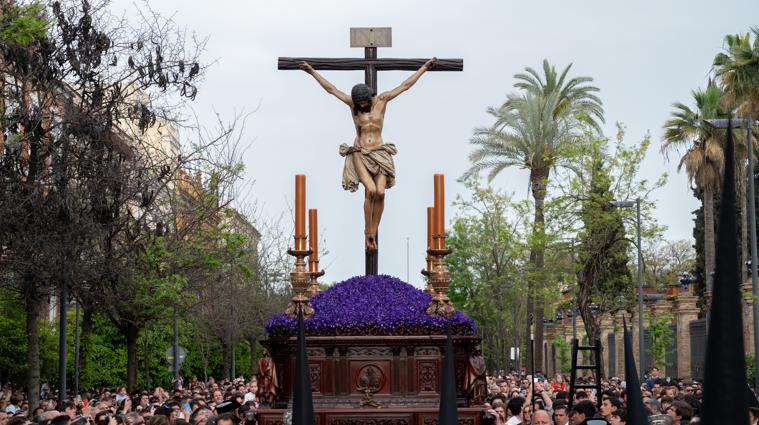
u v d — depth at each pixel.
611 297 48.94
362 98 13.92
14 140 20.17
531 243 43.50
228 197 35.97
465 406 12.68
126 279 25.42
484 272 59.00
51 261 21.56
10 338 36.91
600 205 42.00
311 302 13.22
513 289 55.44
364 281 13.50
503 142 46.00
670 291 70.50
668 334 51.88
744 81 41.00
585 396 16.53
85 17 21.42
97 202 21.64
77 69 21.11
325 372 12.52
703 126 48.53
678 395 18.05
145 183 23.23
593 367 14.05
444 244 12.87
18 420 13.26
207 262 28.00
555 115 47.44
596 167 42.31
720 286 3.25
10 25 19.19
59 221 20.95
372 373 12.48
